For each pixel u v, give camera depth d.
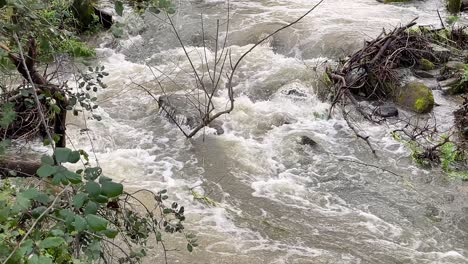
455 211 7.46
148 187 7.68
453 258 6.53
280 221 7.13
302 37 12.86
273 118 9.74
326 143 9.09
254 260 6.30
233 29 13.40
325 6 15.16
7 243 2.09
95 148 8.56
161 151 8.71
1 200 2.23
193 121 9.35
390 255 6.55
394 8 15.04
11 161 4.70
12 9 2.85
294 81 11.00
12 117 3.19
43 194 2.19
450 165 8.55
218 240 6.59
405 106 10.23
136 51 12.30
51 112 3.90
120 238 5.32
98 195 2.17
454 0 14.44
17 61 3.58
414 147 8.94
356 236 6.89
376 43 10.85
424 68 11.25
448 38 12.34
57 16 4.15
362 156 8.75
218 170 8.25
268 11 14.63
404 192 7.86
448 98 10.61
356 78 10.48
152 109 9.91
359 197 7.74
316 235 6.88
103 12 12.66
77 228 2.02
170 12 3.62
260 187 7.87
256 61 11.90
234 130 9.38
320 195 7.75
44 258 1.86
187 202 7.39
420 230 7.06
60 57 4.14
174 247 6.28
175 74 11.32
